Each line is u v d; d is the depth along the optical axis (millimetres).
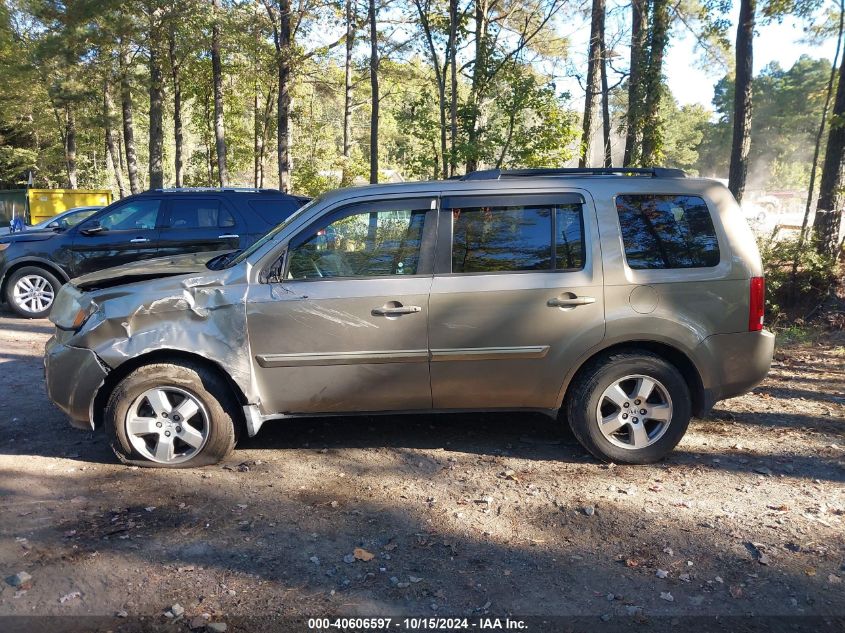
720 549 3420
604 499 3967
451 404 4453
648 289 4293
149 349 4160
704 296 4328
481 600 2998
